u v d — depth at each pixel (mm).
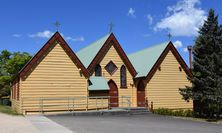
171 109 36812
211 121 29562
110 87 37031
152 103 37250
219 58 31578
